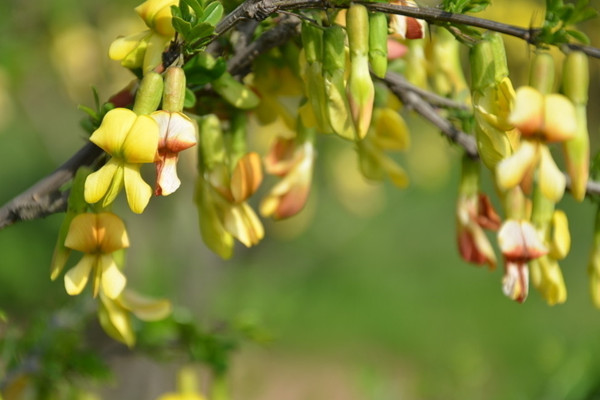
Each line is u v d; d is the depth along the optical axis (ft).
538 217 1.73
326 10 1.59
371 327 9.04
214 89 1.70
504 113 1.58
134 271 3.60
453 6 1.58
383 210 9.36
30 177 7.23
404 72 1.92
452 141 1.86
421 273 9.81
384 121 1.86
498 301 9.45
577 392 2.68
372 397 2.91
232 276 4.35
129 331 1.73
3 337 2.12
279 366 7.93
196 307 3.60
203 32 1.56
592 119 3.60
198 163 1.74
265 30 1.73
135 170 1.53
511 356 8.25
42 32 3.54
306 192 1.84
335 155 4.07
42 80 3.94
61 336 2.09
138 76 1.65
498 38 1.58
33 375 2.06
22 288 6.20
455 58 1.94
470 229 1.85
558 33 1.53
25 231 6.40
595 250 1.77
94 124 1.65
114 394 3.34
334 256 9.04
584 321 8.76
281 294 4.79
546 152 1.52
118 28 3.52
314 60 1.62
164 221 3.65
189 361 2.16
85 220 1.60
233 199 1.72
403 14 1.56
